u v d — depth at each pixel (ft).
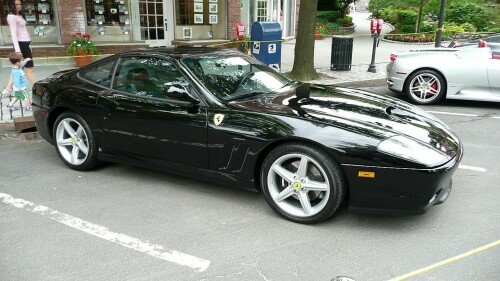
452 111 24.56
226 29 47.83
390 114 12.51
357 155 10.68
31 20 36.24
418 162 10.43
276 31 31.86
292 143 11.50
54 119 16.28
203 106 12.73
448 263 9.98
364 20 100.58
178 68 13.57
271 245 10.79
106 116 14.47
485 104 26.30
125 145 14.40
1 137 20.07
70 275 9.58
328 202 11.23
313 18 31.83
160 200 13.39
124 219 12.17
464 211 12.57
